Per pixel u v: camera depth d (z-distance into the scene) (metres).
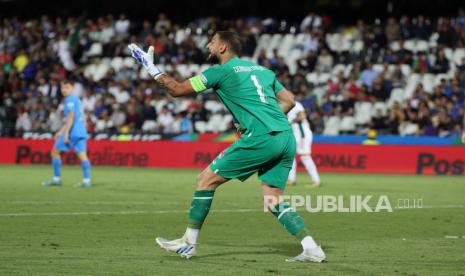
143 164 84.94
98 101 95.62
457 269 23.97
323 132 87.00
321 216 39.19
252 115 24.95
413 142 80.88
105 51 111.38
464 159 76.12
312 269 23.70
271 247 28.52
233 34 25.77
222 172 25.27
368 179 68.19
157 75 25.27
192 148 83.50
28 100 98.00
